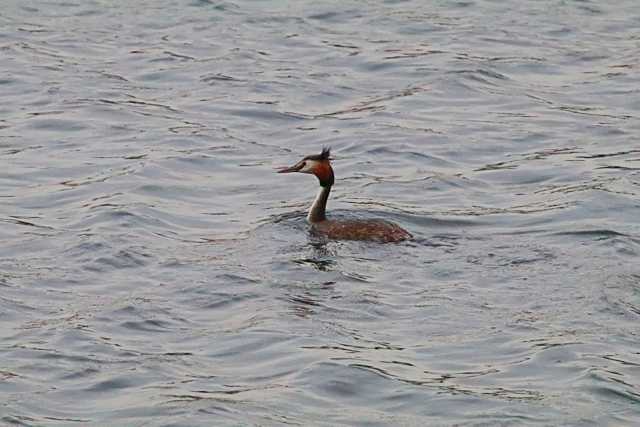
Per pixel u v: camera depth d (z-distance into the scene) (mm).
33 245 19125
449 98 27578
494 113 26734
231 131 25406
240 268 18078
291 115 26391
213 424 13812
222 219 20531
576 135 25375
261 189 22156
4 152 23938
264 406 14250
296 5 34062
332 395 14570
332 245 18875
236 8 33719
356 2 34406
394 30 32156
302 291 17281
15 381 14844
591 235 19406
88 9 33594
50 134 25031
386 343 15844
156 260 18484
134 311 16703
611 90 28172
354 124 25859
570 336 15945
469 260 18297
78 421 13945
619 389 14633
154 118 26016
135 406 14258
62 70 28953
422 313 16609
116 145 24406
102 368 15195
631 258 18422
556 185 22391
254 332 16062
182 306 16922
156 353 15625
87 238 19266
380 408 14312
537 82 28719
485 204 21344
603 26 32750
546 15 33562
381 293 17203
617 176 22656
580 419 13984
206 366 15297
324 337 15953
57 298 17203
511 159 23969
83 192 21812
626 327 16203
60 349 15656
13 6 33656
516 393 14602
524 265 18109
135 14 33188
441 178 22609
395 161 23766
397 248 18766
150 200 21391
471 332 16109
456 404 14352
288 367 15203
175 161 23453
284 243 19047
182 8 33719
